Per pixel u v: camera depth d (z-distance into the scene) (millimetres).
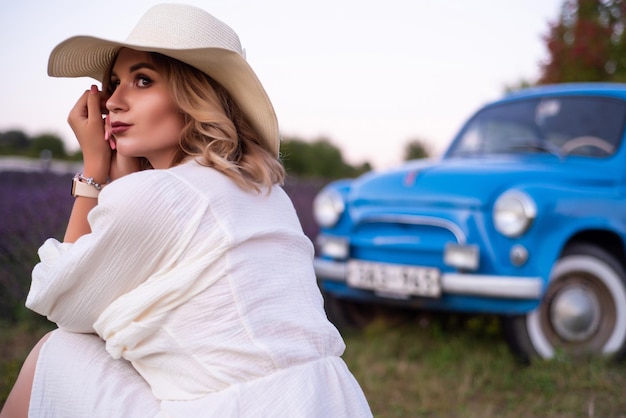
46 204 4258
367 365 3799
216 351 1394
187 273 1391
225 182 1487
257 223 1480
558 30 9648
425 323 4656
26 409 1521
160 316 1406
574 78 9281
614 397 3322
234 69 1542
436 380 3572
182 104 1556
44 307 1478
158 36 1538
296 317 1463
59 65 1703
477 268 3721
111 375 1466
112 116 1626
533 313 3750
